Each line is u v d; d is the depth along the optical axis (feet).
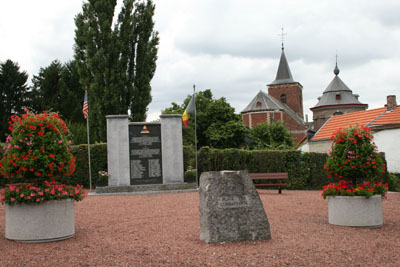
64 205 26.05
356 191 30.25
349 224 30.04
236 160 68.39
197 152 68.39
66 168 27.32
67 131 28.86
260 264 20.16
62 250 23.09
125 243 24.58
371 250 22.95
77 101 143.33
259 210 25.45
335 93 275.39
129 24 94.84
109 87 91.40
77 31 95.20
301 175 69.31
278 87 320.50
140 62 96.68
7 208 25.88
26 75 142.92
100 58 91.35
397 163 85.56
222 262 20.51
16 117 27.14
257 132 177.58
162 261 20.75
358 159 31.17
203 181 25.84
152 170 59.57
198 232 27.68
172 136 60.39
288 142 177.47
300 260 20.83
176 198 48.85
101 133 91.35
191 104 63.41
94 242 24.99
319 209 39.63
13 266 19.98
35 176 26.78
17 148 26.20
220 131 164.04
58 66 152.15
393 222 32.60
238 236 24.75
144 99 96.53
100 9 92.68
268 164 69.36
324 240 25.34
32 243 24.97
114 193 56.29
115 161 58.65
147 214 35.88
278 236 26.37
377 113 97.40
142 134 59.77
